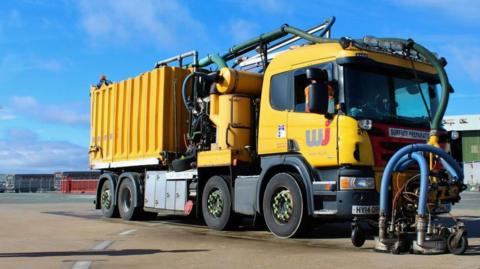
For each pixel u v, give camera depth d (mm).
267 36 12547
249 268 6793
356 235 8547
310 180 9227
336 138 8828
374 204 8656
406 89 9594
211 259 7574
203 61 13898
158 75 14016
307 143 9383
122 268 6973
